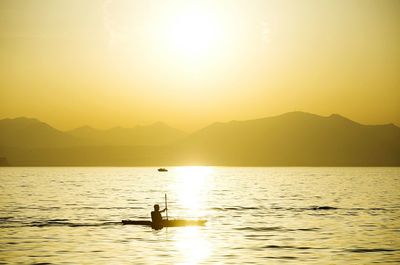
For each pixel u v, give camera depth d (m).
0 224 105.50
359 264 66.50
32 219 114.12
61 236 89.50
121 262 67.81
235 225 103.69
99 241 84.19
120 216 120.81
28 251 75.44
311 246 79.50
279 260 69.06
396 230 96.75
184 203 157.38
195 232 94.12
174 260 69.06
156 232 94.00
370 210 135.12
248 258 70.38
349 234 91.75
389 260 68.88
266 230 96.75
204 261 68.50
